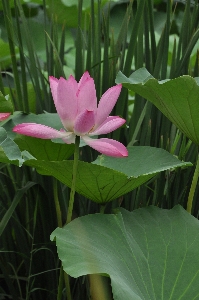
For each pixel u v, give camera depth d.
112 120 1.29
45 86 1.73
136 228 1.37
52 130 1.28
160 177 1.61
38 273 1.58
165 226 1.38
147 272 1.30
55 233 1.29
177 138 1.61
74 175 1.30
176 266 1.31
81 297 1.60
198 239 1.35
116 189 1.36
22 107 1.72
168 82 1.31
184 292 1.27
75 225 1.32
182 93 1.32
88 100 1.27
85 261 1.22
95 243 1.29
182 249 1.34
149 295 1.26
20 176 1.70
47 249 1.61
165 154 1.44
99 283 1.40
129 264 1.29
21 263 1.70
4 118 1.35
